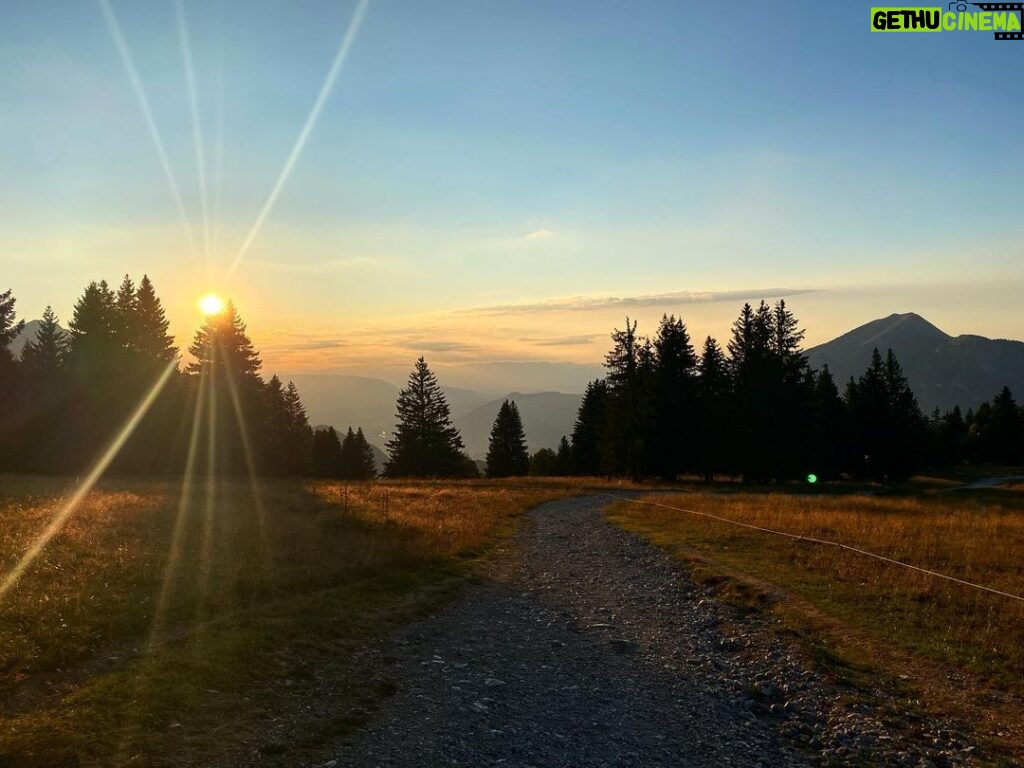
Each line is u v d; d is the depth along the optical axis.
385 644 10.64
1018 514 31.23
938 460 115.12
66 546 15.38
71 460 54.84
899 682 9.86
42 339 69.12
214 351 72.75
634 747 7.39
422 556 18.27
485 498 40.50
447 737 7.16
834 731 8.17
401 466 89.12
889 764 7.29
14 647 8.45
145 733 6.52
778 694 9.47
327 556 16.94
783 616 13.38
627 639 12.16
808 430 66.19
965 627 12.08
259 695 7.89
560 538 25.89
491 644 11.28
